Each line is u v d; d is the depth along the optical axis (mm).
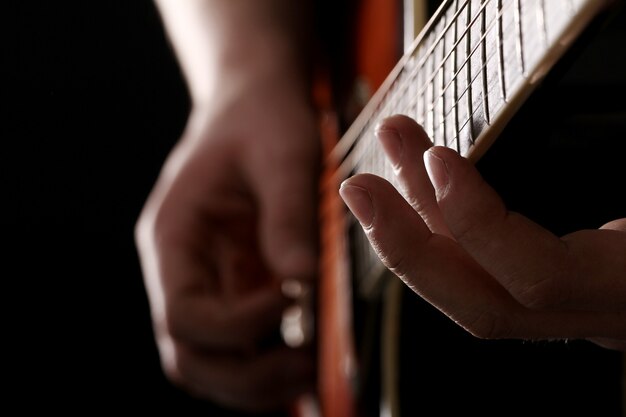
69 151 1381
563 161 409
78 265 1386
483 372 569
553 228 426
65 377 1372
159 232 741
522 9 386
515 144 401
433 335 578
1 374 1361
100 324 1385
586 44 372
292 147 727
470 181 384
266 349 758
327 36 819
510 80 389
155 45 1378
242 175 750
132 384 1381
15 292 1372
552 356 559
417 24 516
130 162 1400
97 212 1395
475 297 404
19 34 1343
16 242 1372
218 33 858
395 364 583
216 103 794
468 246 392
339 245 668
